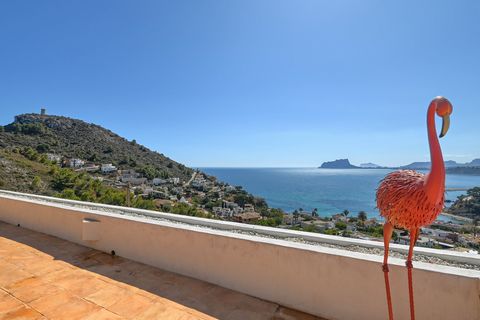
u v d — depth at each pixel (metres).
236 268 3.00
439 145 1.58
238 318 2.49
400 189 1.65
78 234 4.54
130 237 3.89
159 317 2.49
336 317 2.44
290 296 2.67
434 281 2.08
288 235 3.61
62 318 2.44
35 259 3.85
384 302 2.24
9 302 2.70
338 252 2.49
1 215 5.95
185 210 18.02
